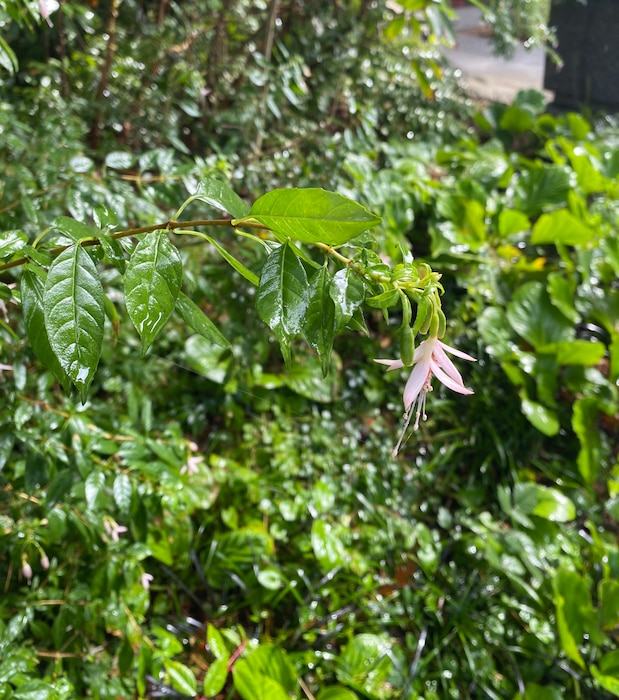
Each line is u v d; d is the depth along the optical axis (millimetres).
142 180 935
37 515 801
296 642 1024
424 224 1620
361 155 1501
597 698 1078
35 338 486
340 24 1638
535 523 1227
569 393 1494
